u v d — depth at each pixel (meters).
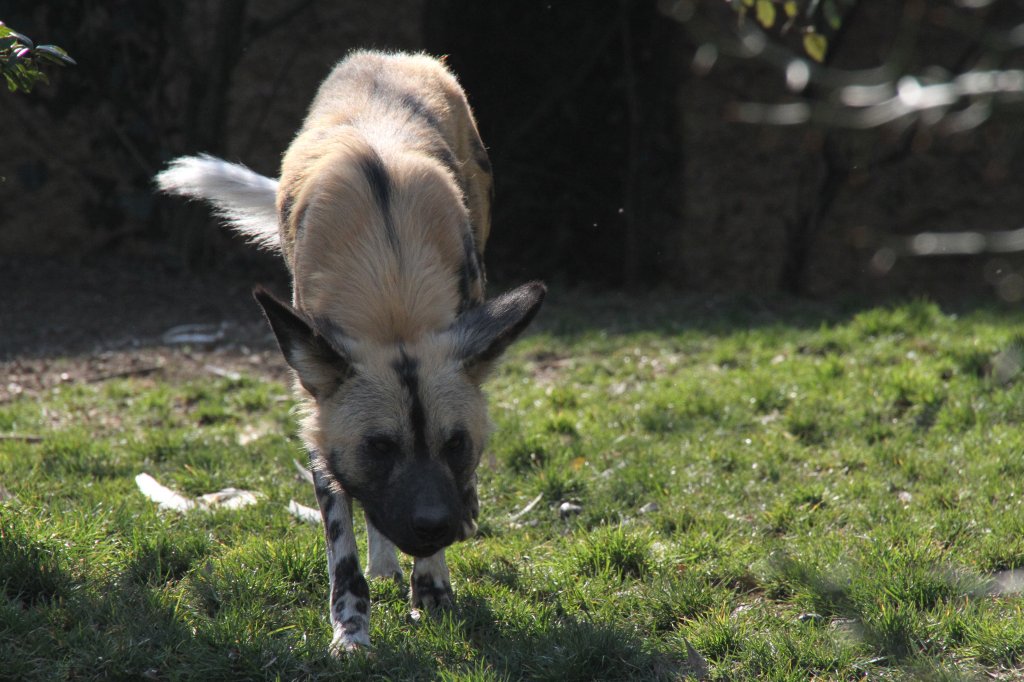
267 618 8.32
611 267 26.50
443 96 10.99
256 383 16.09
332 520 8.36
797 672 7.61
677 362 16.73
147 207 24.66
